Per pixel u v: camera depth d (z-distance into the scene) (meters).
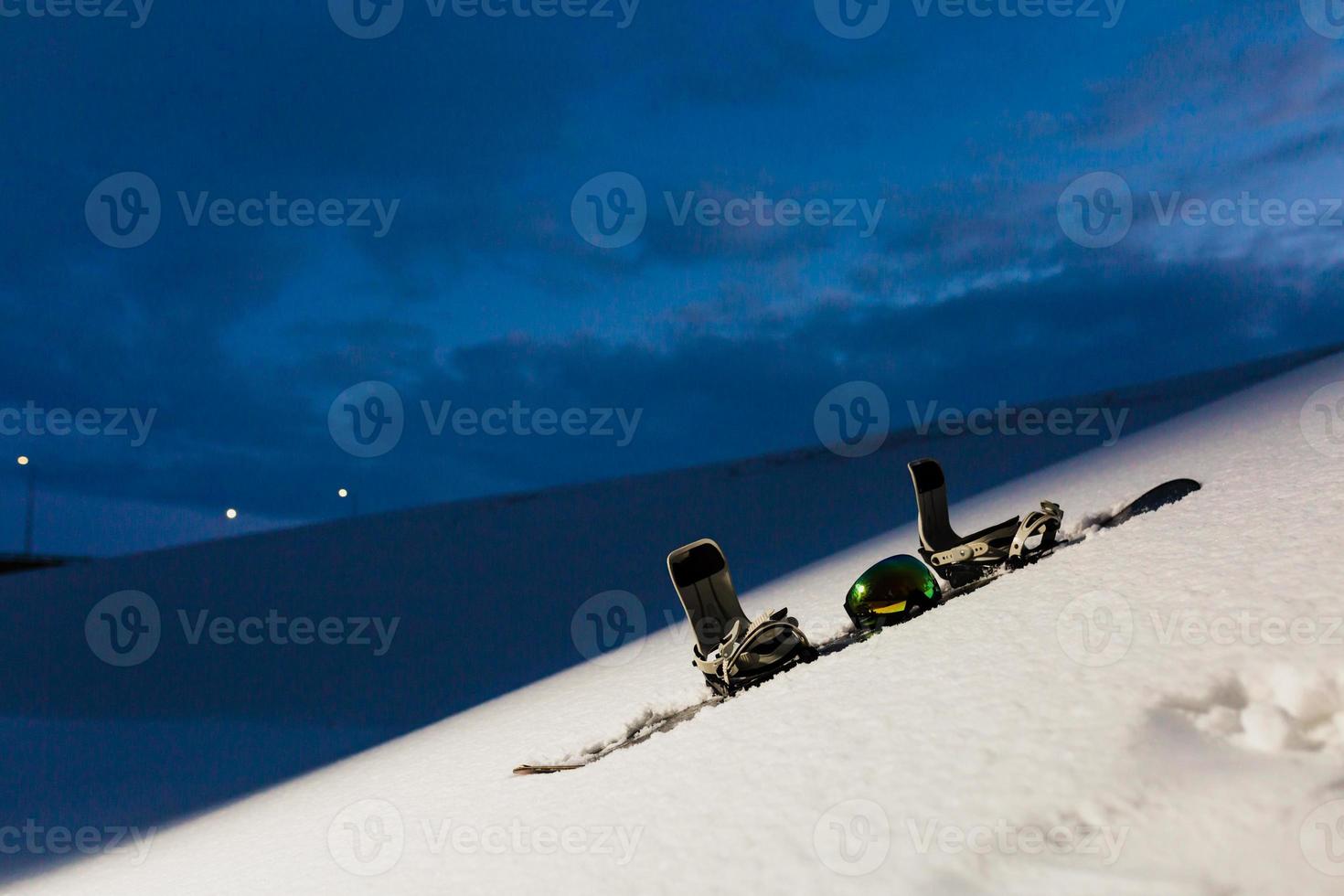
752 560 10.75
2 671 13.45
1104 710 1.87
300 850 3.18
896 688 2.38
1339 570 2.15
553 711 4.93
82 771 8.85
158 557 18.44
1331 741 1.61
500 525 17.34
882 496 13.07
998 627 2.55
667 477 18.58
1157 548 2.79
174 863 4.09
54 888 4.54
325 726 9.21
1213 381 13.55
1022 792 1.69
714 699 3.24
